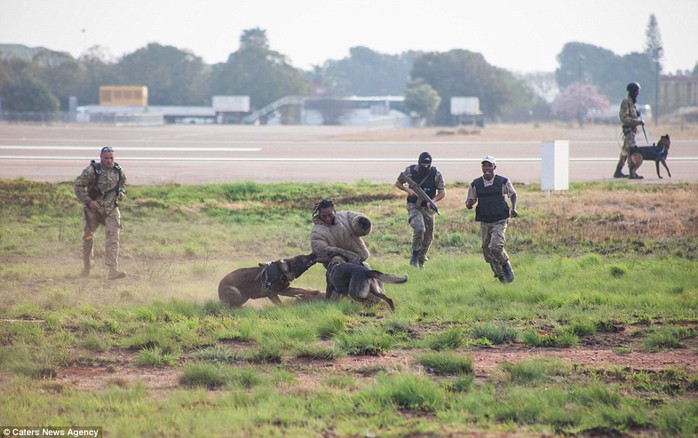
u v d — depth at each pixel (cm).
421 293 4084
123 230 6744
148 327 3338
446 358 2752
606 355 2941
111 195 4744
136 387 2525
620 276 4559
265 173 10694
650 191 8081
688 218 6619
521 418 2212
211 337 3241
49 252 5800
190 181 9644
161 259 5541
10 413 2256
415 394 2375
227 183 9050
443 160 12838
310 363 2872
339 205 7769
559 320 3509
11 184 8625
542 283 4312
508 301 3856
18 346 2981
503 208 4384
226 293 3816
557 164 8038
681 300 3781
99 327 3403
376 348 3003
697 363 2806
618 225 6431
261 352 2906
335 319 3353
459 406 2305
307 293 3947
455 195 8006
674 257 5397
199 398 2414
